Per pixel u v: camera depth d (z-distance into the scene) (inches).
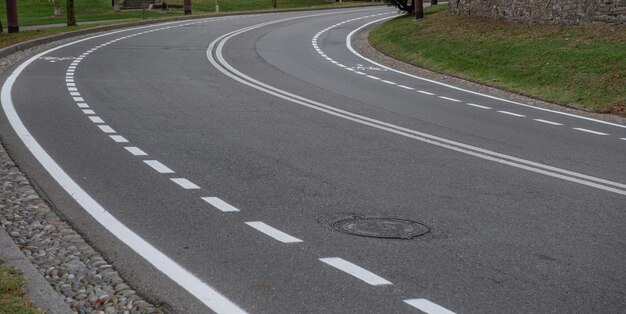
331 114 660.1
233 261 295.0
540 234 332.2
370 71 1043.3
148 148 497.7
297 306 251.6
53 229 334.6
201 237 323.9
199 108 666.8
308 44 1396.4
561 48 1018.1
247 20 1987.0
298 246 312.3
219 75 917.2
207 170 442.3
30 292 253.1
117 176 426.3
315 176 432.5
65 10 2610.7
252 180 421.1
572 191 410.6
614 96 818.8
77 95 720.3
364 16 2137.1
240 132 560.7
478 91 884.6
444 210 368.2
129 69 943.0
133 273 283.6
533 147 540.4
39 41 1262.3
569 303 255.8
